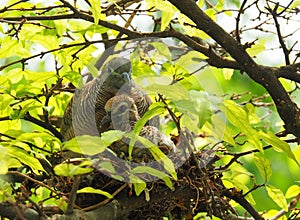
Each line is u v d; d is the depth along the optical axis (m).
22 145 5.54
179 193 5.86
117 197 5.74
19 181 6.33
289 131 6.17
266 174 6.07
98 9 5.59
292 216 6.68
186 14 5.89
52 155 6.04
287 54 6.21
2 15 6.50
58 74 6.58
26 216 4.86
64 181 5.71
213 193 5.84
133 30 6.45
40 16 6.07
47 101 6.67
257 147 5.59
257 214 6.28
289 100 6.10
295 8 6.33
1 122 6.74
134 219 6.04
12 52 6.67
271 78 6.04
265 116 7.26
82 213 5.04
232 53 5.96
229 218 6.21
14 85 7.96
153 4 5.90
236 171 6.16
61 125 6.70
